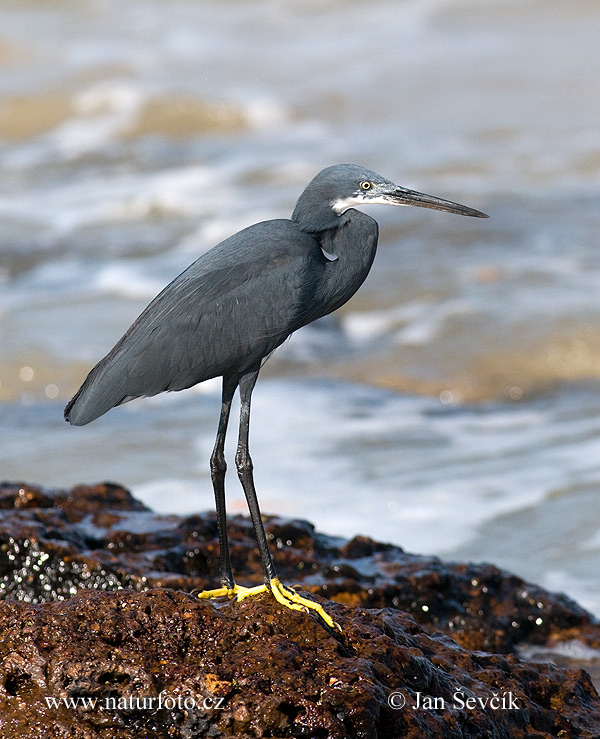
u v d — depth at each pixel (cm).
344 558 971
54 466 1440
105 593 635
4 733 583
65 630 607
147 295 2081
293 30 4416
